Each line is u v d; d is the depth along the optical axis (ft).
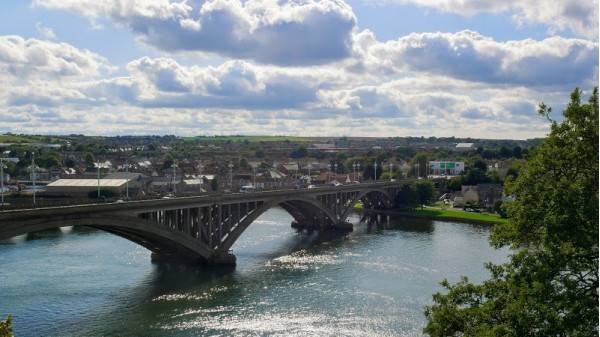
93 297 252.83
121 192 609.42
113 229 272.10
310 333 207.31
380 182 603.26
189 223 308.60
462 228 488.02
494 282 123.65
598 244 100.68
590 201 102.89
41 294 255.50
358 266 318.45
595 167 109.19
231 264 326.44
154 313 230.48
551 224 104.22
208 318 225.15
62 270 302.66
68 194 590.55
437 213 590.55
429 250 369.91
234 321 221.25
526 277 110.63
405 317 224.12
